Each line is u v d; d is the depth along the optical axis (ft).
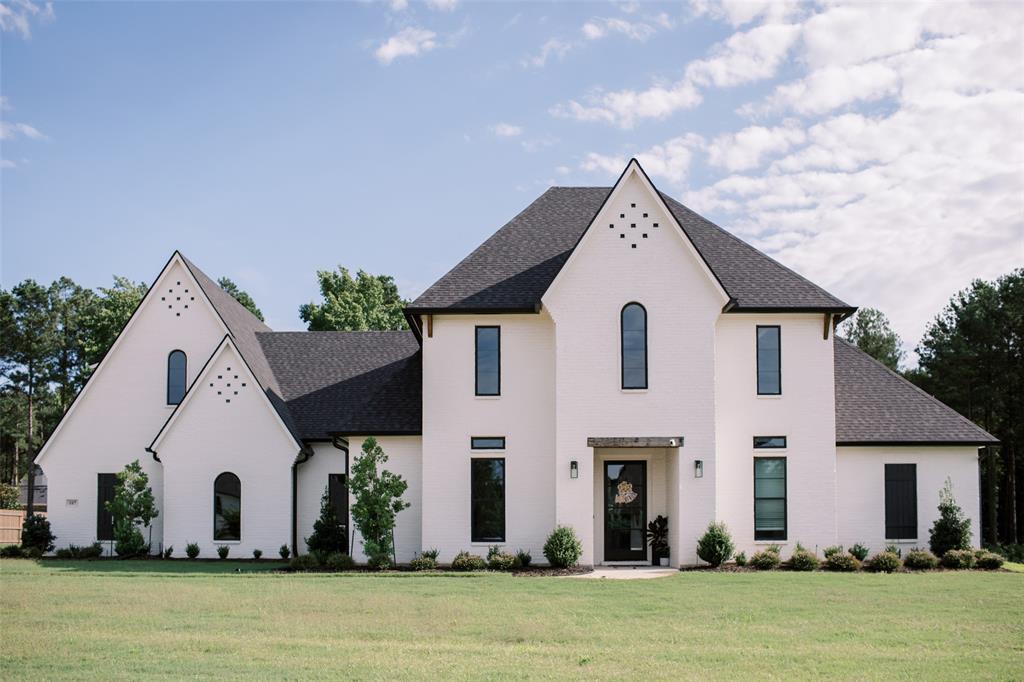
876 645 52.13
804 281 99.19
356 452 100.73
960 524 95.91
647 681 43.39
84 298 249.34
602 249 92.38
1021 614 62.18
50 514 110.83
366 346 124.47
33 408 263.08
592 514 90.43
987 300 190.29
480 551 94.84
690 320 91.81
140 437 112.06
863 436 98.48
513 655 49.14
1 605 64.80
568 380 91.30
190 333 113.29
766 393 96.32
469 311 95.35
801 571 87.40
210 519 104.37
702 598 68.74
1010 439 187.32
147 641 52.21
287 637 53.83
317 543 98.53
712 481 90.43
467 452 95.81
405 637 53.98
